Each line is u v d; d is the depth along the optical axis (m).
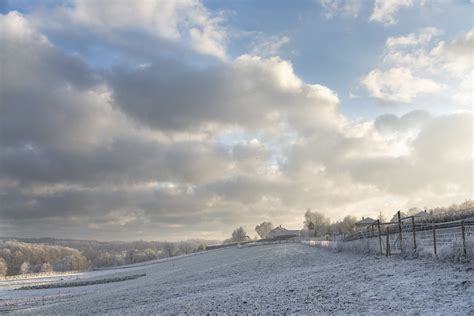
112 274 126.12
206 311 26.11
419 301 19.75
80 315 35.25
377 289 24.25
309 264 52.47
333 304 22.58
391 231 52.31
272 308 24.11
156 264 150.38
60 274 167.50
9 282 131.88
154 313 28.33
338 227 186.38
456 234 36.78
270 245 136.50
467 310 16.98
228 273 56.69
